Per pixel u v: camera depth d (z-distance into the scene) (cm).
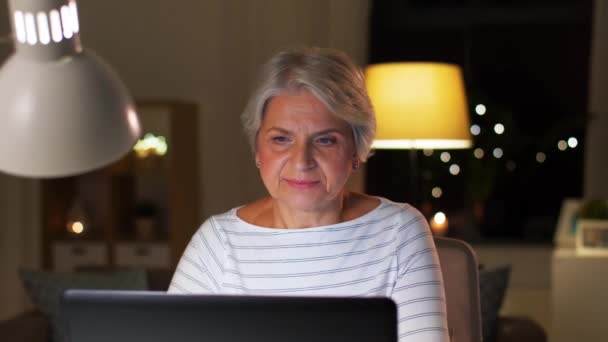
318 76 108
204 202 420
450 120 285
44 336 267
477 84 430
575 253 340
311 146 110
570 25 420
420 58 430
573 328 332
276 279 121
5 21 413
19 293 427
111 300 76
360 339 74
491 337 256
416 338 109
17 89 75
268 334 75
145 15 421
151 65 423
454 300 134
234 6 411
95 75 79
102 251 400
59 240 403
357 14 400
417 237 120
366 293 118
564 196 427
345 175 113
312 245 120
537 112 429
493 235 436
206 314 75
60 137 74
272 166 112
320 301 74
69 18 78
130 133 80
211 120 419
